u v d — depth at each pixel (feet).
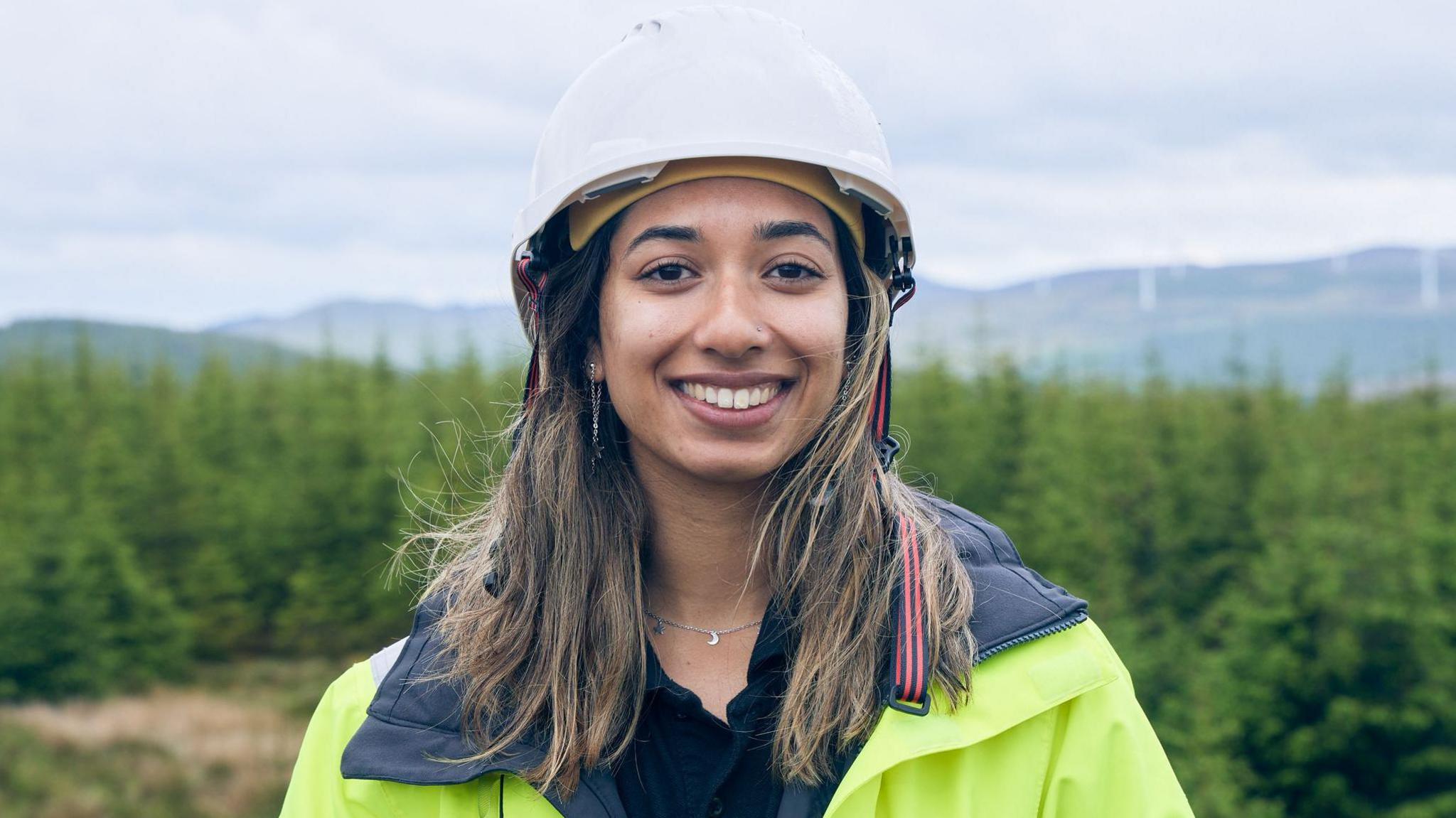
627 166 4.79
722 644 5.36
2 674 101.30
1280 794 75.46
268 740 88.43
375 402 131.85
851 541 5.21
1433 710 75.15
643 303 4.92
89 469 123.75
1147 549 95.55
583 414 5.55
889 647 5.09
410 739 5.16
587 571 5.31
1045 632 5.07
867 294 5.32
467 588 5.61
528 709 5.13
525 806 5.04
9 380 136.67
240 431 136.05
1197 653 83.35
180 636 110.42
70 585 104.68
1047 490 98.37
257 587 120.98
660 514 5.41
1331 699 76.28
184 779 79.25
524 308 5.79
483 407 63.77
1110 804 4.98
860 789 4.82
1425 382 115.85
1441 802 72.38
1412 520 83.51
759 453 4.96
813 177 4.90
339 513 119.96
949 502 6.01
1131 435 103.71
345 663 113.91
